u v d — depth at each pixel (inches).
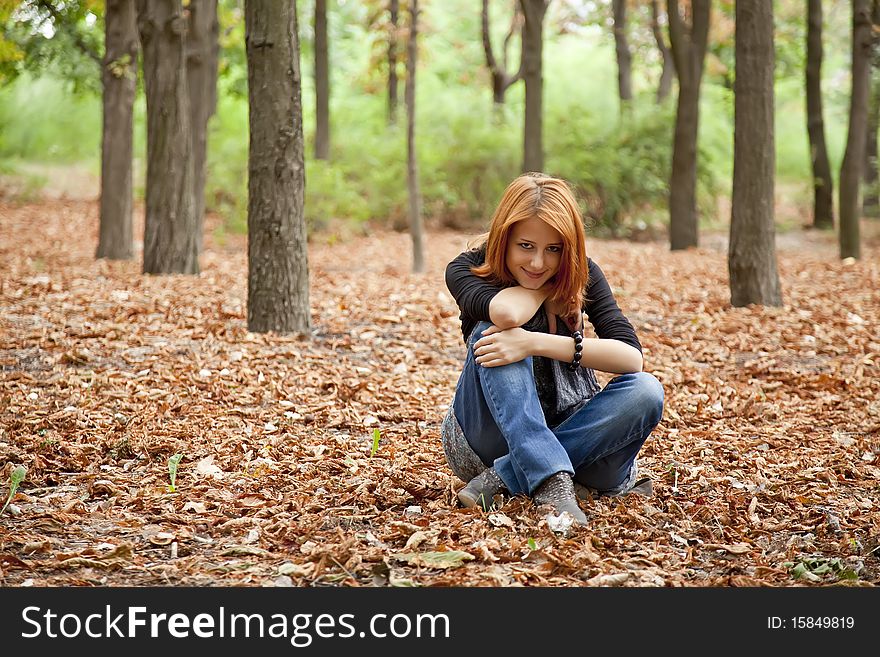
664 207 789.2
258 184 268.8
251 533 125.6
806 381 230.4
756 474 156.9
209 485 145.3
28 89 1000.2
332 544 120.5
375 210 759.7
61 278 394.6
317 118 716.0
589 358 127.3
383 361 249.1
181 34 418.0
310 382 217.9
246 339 260.1
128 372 221.1
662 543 125.8
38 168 981.2
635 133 790.5
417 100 845.2
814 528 132.3
